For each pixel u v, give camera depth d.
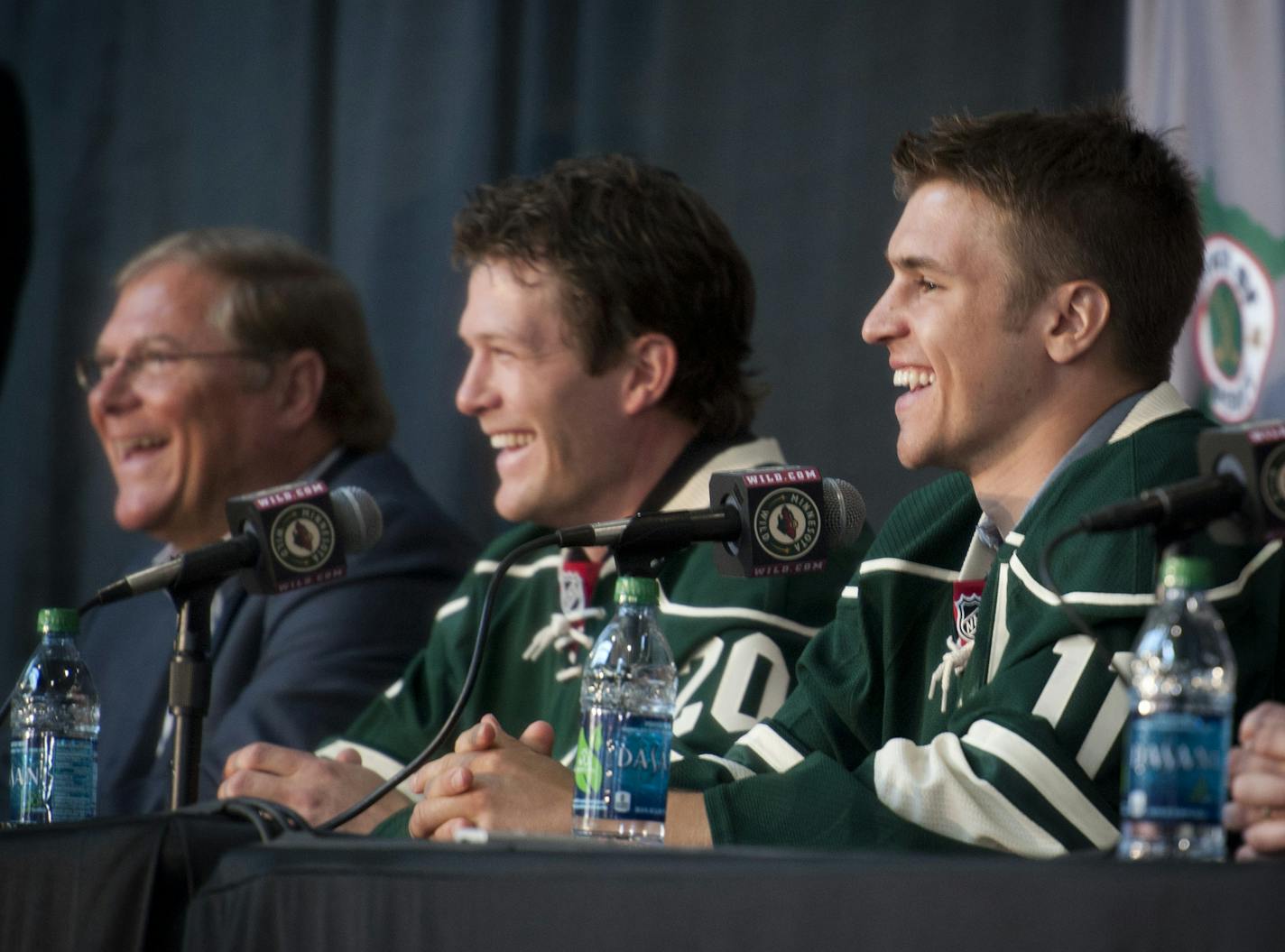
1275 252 8.00
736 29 9.79
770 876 2.95
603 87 10.14
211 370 9.09
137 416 9.13
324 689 8.00
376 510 5.34
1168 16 8.38
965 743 4.63
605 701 4.72
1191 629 3.77
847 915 2.87
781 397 9.49
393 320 10.66
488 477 10.40
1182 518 3.68
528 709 7.29
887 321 5.48
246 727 7.91
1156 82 8.40
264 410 9.16
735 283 7.38
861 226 9.41
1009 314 5.29
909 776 4.55
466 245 7.35
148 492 9.18
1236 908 2.56
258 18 11.26
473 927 3.24
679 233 7.23
